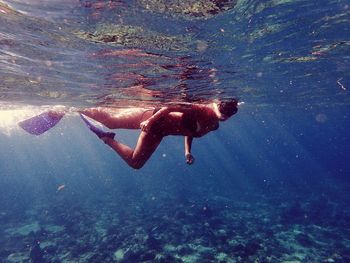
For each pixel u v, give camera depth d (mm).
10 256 15883
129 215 24641
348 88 22125
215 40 7141
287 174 67000
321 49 9734
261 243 16875
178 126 5988
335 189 37938
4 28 5910
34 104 15969
